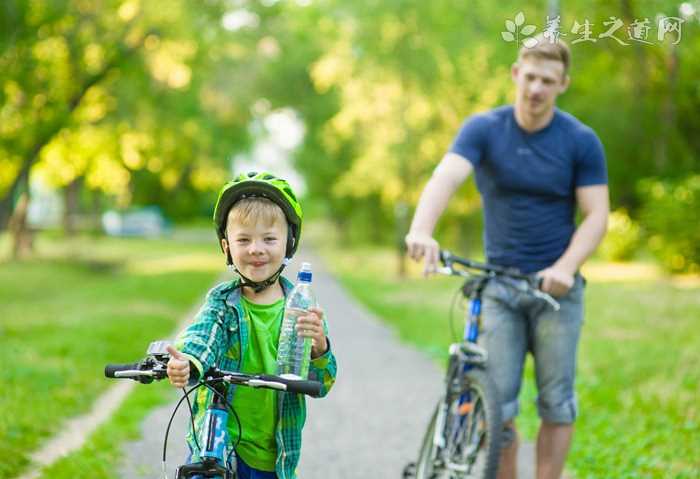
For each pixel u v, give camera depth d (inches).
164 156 1608.0
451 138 1219.2
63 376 483.5
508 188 240.5
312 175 2295.8
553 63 232.2
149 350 155.0
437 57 1140.5
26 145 1106.1
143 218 2972.4
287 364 162.6
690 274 1045.2
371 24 1163.9
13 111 1064.2
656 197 1062.4
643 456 316.8
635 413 387.9
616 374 473.1
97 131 1441.9
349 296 1067.9
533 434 367.2
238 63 1905.8
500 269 230.8
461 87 1143.0
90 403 441.7
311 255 2129.7
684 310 732.0
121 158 1518.2
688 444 333.1
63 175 1535.4
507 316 238.7
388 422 394.9
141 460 324.2
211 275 1381.6
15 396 417.1
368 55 1206.3
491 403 221.9
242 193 167.0
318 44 1523.1
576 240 233.6
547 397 240.5
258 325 169.2
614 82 1175.6
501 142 239.8
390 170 1266.0
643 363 494.9
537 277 227.6
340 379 504.4
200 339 158.7
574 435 351.9
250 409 167.5
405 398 449.7
